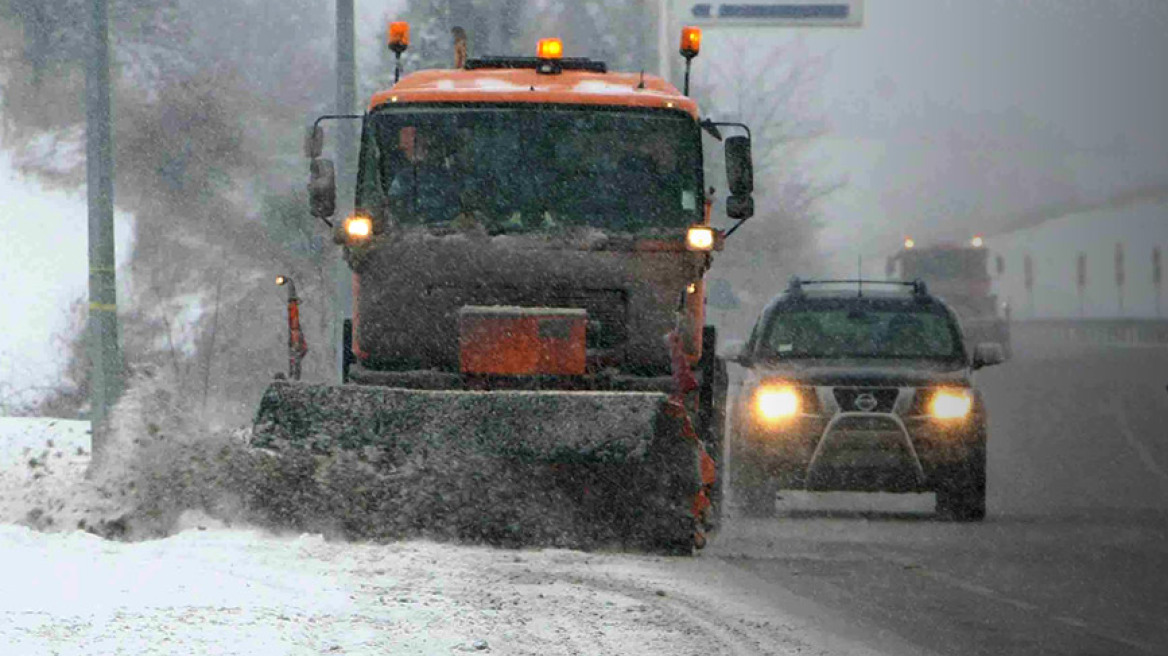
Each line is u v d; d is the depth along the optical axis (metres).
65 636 22.52
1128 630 27.95
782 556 37.44
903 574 34.53
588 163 40.09
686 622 26.12
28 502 36.34
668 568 32.84
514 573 30.38
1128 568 35.81
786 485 45.69
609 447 33.47
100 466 36.22
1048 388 112.81
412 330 39.62
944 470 45.06
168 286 106.25
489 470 34.06
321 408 34.94
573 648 23.45
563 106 40.19
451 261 39.50
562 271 39.41
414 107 40.38
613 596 28.42
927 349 49.28
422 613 25.55
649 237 39.44
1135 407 94.75
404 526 34.34
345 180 61.16
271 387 35.41
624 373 39.28
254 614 24.69
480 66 44.78
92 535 33.69
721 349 50.06
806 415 45.38
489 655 22.64
